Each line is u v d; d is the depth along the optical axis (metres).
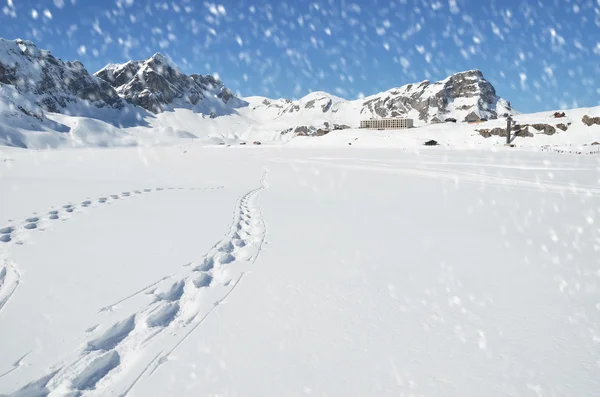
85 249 9.06
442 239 10.82
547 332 5.55
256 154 81.44
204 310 6.23
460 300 6.67
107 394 4.13
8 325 5.43
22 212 12.90
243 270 8.13
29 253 8.68
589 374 4.54
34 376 4.31
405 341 5.31
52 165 41.81
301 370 4.62
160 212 13.97
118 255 8.66
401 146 92.12
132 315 5.81
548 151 57.19
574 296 6.85
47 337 5.13
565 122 80.44
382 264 8.59
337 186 24.52
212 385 4.31
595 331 5.57
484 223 13.02
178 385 4.30
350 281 7.54
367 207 16.27
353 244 10.26
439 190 22.02
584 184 23.36
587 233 11.57
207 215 13.60
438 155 55.44
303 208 15.99
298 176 32.16
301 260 8.84
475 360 4.86
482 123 103.75
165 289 6.79
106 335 5.28
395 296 6.84
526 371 4.62
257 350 5.05
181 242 9.88
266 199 18.64
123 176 30.05
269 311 6.21
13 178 23.73
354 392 4.23
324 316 6.05
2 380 4.21
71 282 7.02
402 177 29.75
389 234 11.37
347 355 4.96
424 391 4.25
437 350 5.08
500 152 58.38
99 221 12.11
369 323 5.82
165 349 5.05
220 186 24.53
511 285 7.38
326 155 67.19
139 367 4.64
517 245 10.22
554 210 15.49
